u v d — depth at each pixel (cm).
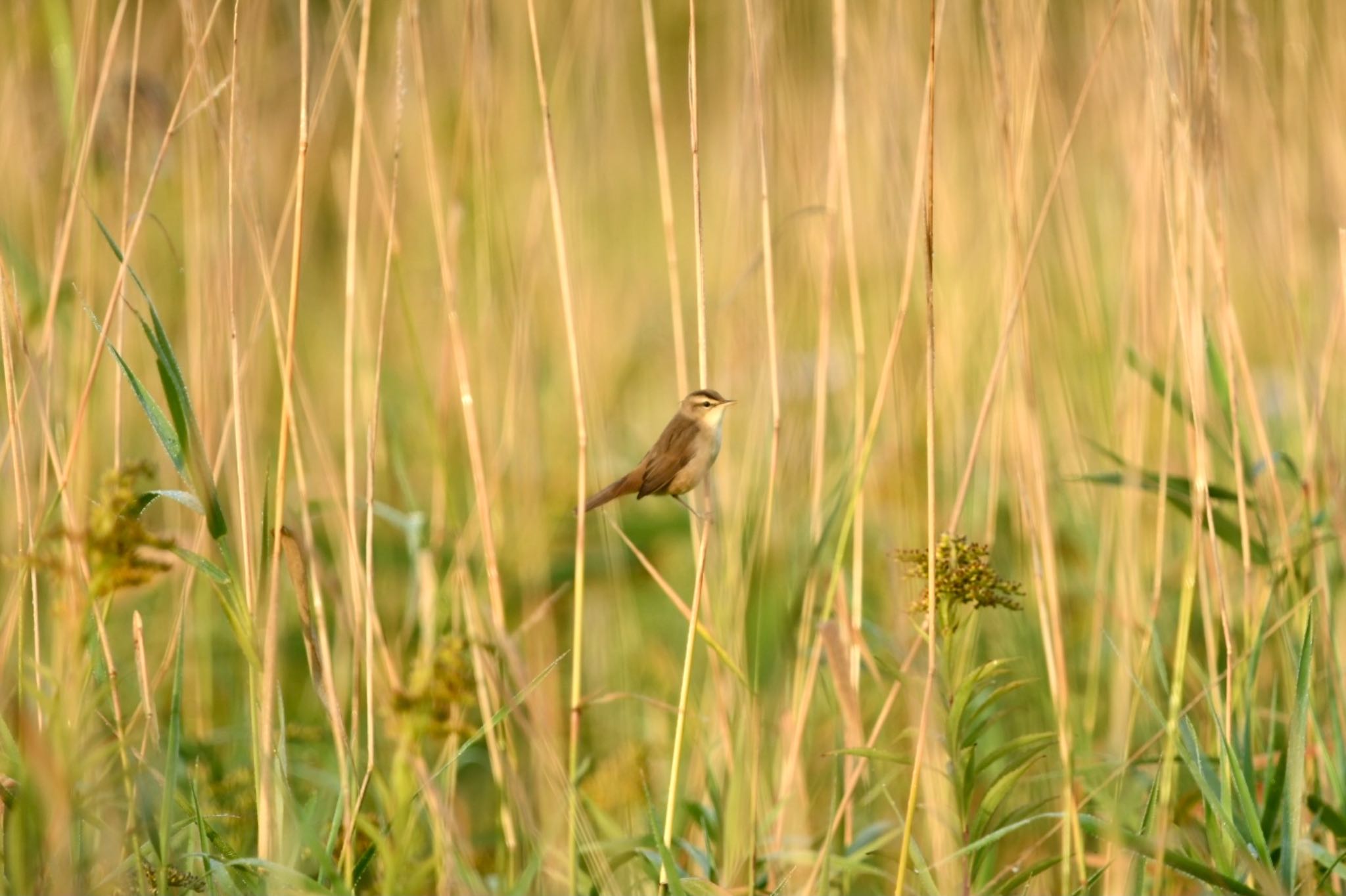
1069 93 1215
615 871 718
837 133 792
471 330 1108
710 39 1509
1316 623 795
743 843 701
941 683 641
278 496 612
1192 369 700
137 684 859
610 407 1295
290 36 1265
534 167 1094
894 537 984
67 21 904
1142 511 1003
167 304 1141
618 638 1020
